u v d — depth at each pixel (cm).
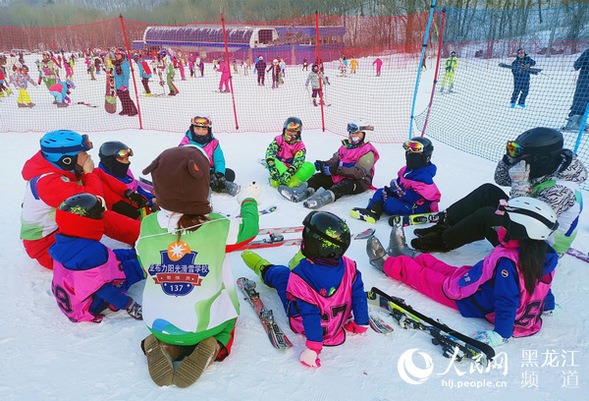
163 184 215
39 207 341
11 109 1256
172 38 2861
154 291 238
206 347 246
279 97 1528
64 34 3438
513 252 271
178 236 228
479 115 1091
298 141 589
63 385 242
